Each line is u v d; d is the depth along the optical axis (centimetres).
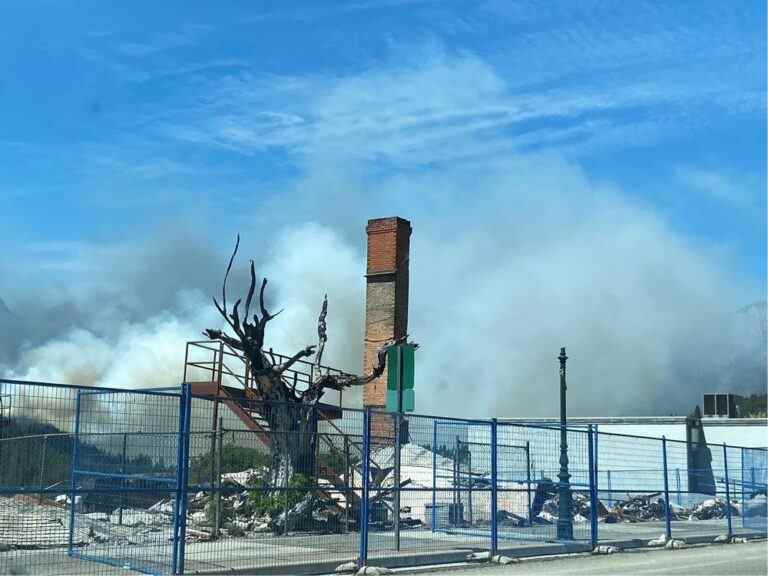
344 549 1546
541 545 1850
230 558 1388
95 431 1257
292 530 1500
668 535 2192
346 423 1573
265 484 1507
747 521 2717
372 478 1759
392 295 3456
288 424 1553
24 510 1369
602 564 1698
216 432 1434
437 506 1875
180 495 1248
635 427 4131
